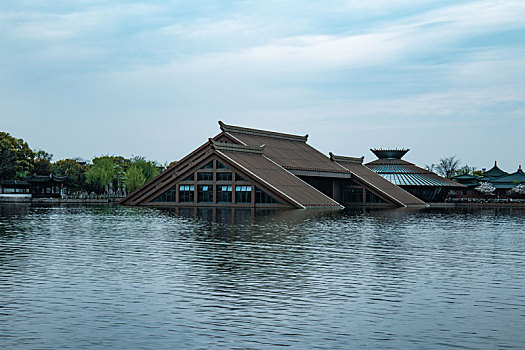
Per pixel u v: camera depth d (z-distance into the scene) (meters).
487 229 77.56
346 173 172.62
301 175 156.12
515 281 37.31
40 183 181.50
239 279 37.47
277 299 32.09
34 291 33.59
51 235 63.88
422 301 31.80
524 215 115.31
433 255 49.22
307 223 83.31
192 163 143.25
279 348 24.09
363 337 25.52
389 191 174.75
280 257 46.97
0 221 85.88
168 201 147.38
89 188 195.25
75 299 31.73
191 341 24.86
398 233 69.56
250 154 151.25
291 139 186.12
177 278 37.62
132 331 26.16
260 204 135.62
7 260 44.84
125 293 33.22
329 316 28.75
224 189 140.38
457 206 174.00
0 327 26.61
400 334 25.94
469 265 43.78
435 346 24.41
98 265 42.53
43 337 25.25
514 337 25.55
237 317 28.45
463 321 27.95
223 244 55.50
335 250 51.59
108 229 71.81
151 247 53.00
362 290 34.47
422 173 197.38
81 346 24.19
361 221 90.88
